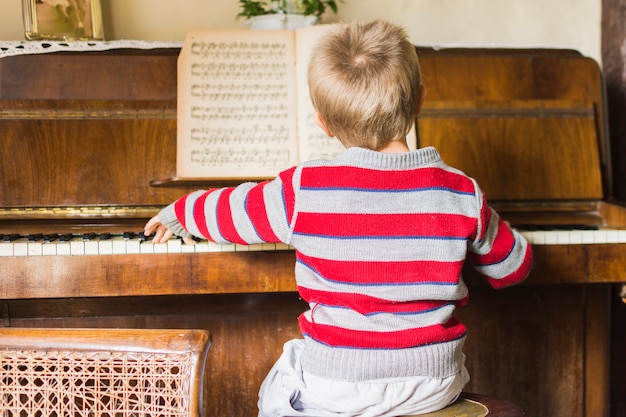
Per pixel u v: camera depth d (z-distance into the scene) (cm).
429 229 121
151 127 188
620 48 234
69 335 111
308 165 125
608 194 206
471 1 254
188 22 242
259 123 185
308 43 190
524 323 202
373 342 119
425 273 121
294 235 122
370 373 118
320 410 123
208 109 184
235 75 187
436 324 122
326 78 125
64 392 111
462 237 122
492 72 206
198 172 180
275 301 191
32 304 181
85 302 183
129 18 239
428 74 203
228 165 182
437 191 122
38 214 180
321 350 120
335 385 119
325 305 123
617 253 167
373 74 123
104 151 184
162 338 110
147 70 192
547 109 203
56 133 184
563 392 206
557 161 201
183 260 155
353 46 126
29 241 158
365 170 122
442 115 199
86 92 189
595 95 210
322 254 121
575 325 205
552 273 165
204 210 130
